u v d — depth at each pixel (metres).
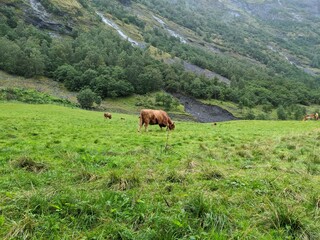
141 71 163.50
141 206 6.23
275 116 149.00
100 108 121.38
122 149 14.35
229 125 40.19
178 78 175.25
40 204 6.02
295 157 12.77
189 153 13.55
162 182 8.37
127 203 6.52
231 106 160.00
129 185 7.80
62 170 9.55
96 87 138.88
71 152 12.41
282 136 21.17
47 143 14.75
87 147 14.43
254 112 153.62
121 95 146.25
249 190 7.78
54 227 5.33
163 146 15.66
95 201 6.47
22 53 141.88
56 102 109.19
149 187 7.82
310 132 23.61
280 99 174.88
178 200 6.87
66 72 146.50
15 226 5.12
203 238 5.14
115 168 10.24
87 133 21.83
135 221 5.68
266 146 15.78
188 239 5.02
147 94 153.00
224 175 9.11
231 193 7.59
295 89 199.00
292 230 5.61
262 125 39.88
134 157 12.20
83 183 8.00
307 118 63.88
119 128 28.03
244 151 13.51
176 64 197.38
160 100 138.62
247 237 5.36
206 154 13.22
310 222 5.90
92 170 9.58
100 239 5.10
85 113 61.22
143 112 25.22
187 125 39.50
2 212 5.70
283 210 5.99
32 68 142.50
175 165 10.68
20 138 17.41
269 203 6.59
